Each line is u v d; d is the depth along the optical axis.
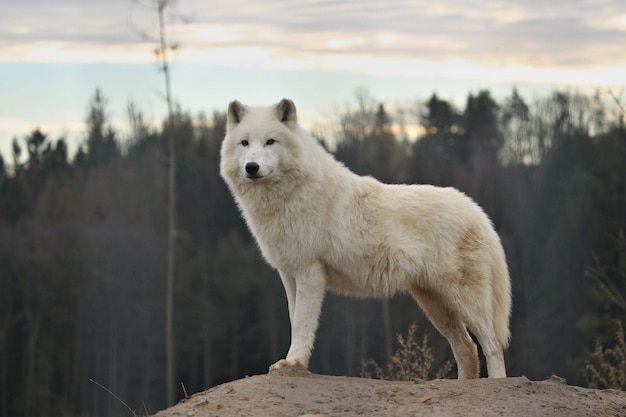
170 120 24.84
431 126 39.69
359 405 6.13
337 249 7.45
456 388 6.51
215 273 34.00
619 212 27.41
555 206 31.09
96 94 42.78
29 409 33.41
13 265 34.50
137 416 7.21
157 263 34.09
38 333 34.22
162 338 33.41
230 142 7.61
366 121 38.75
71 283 34.53
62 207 38.06
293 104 7.50
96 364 33.81
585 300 26.95
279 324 33.09
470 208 7.88
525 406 6.15
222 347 33.53
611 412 6.22
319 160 7.54
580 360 23.48
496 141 37.78
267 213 7.44
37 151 43.81
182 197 37.44
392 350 28.62
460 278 7.66
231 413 6.02
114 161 40.12
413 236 7.57
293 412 5.99
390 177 34.38
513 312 29.48
